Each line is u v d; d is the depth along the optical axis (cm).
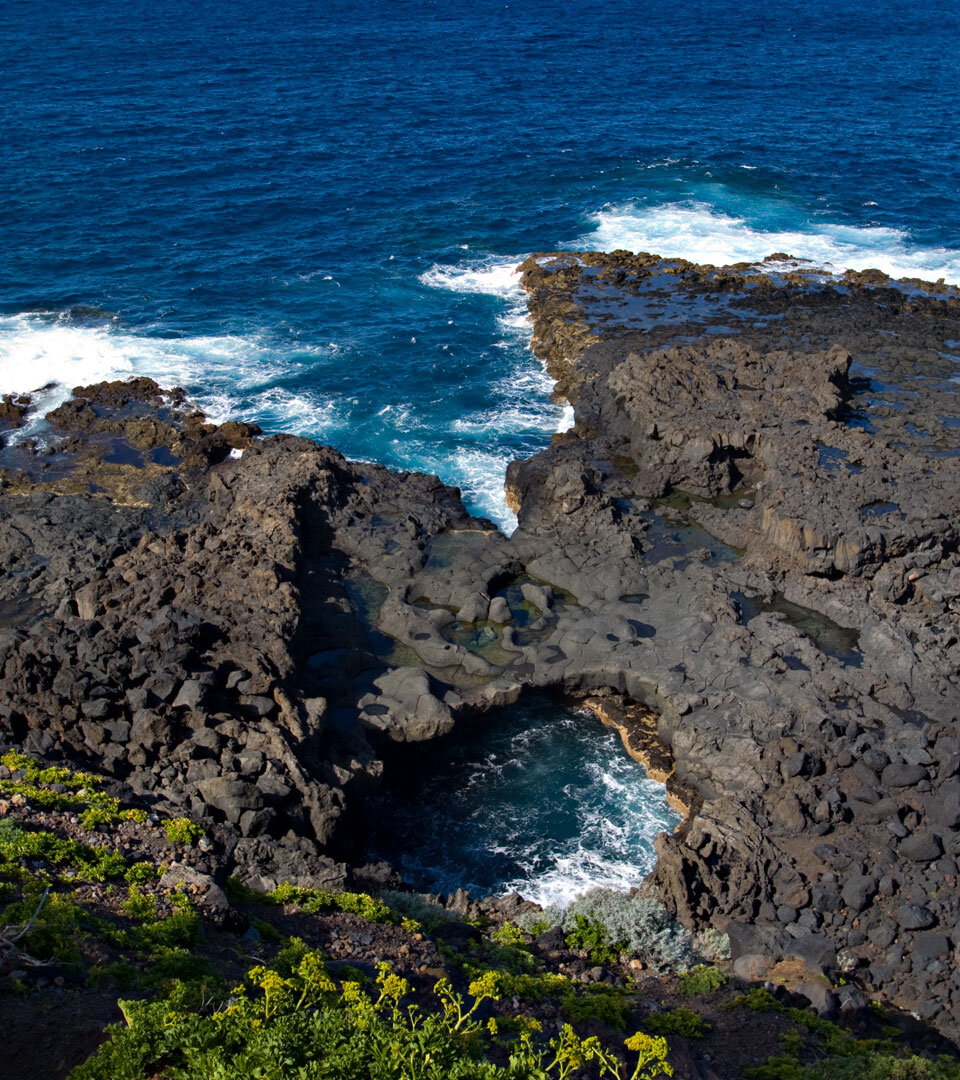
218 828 3881
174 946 2877
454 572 5644
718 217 11019
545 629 5359
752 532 5791
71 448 6906
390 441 7119
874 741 4481
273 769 4197
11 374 7750
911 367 7556
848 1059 3020
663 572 5625
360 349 8294
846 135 13950
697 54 19212
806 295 8856
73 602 5275
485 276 9638
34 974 2556
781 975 3678
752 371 7038
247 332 8538
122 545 5803
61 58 17262
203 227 10494
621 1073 2775
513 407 7550
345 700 4909
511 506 6488
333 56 18188
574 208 11244
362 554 5812
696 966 3759
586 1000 3222
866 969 3731
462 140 13438
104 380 7731
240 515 5884
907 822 4156
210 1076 2202
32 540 5909
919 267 9762
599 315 8494
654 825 4522
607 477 6506
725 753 4547
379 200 11350
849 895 3909
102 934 2850
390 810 4600
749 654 4969
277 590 5131
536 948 3791
